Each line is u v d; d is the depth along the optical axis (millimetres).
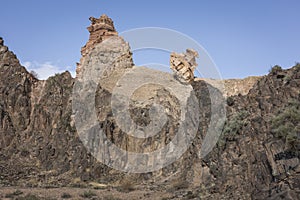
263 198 21844
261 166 23938
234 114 34500
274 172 22469
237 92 50000
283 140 23094
